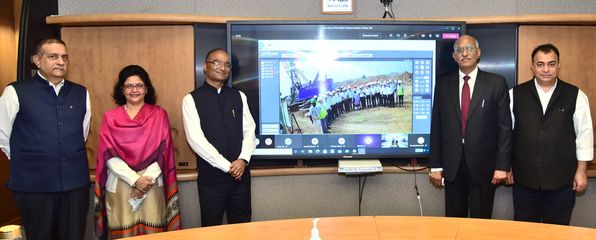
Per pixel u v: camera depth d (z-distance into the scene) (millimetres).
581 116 2514
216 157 2514
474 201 2607
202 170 2615
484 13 3033
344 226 1776
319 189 3143
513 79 2941
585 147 2520
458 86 2580
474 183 2572
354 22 2883
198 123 2555
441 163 2678
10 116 2311
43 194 2387
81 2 2965
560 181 2508
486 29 2943
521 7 3008
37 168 2354
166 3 2996
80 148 2480
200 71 2941
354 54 2914
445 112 2596
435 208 3141
